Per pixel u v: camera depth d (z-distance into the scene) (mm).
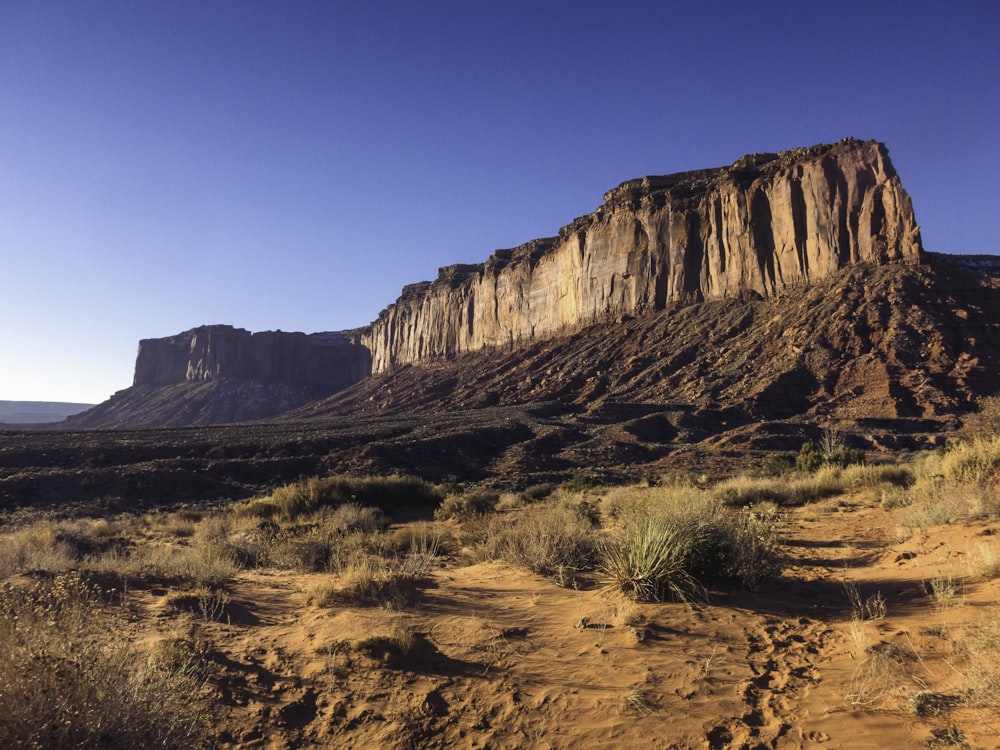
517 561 7867
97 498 36469
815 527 10469
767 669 4168
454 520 17688
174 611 6125
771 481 18781
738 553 6211
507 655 4758
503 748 3486
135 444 53719
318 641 5258
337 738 3717
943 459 13273
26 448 49719
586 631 5125
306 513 22000
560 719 3717
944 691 3355
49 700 2771
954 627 4188
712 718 3543
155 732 2980
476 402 101125
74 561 8594
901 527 8516
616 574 6262
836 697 3580
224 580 7680
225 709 3992
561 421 70750
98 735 2764
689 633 4941
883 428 54812
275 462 49219
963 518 7898
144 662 3928
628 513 8312
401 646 4863
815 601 5648
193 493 39938
